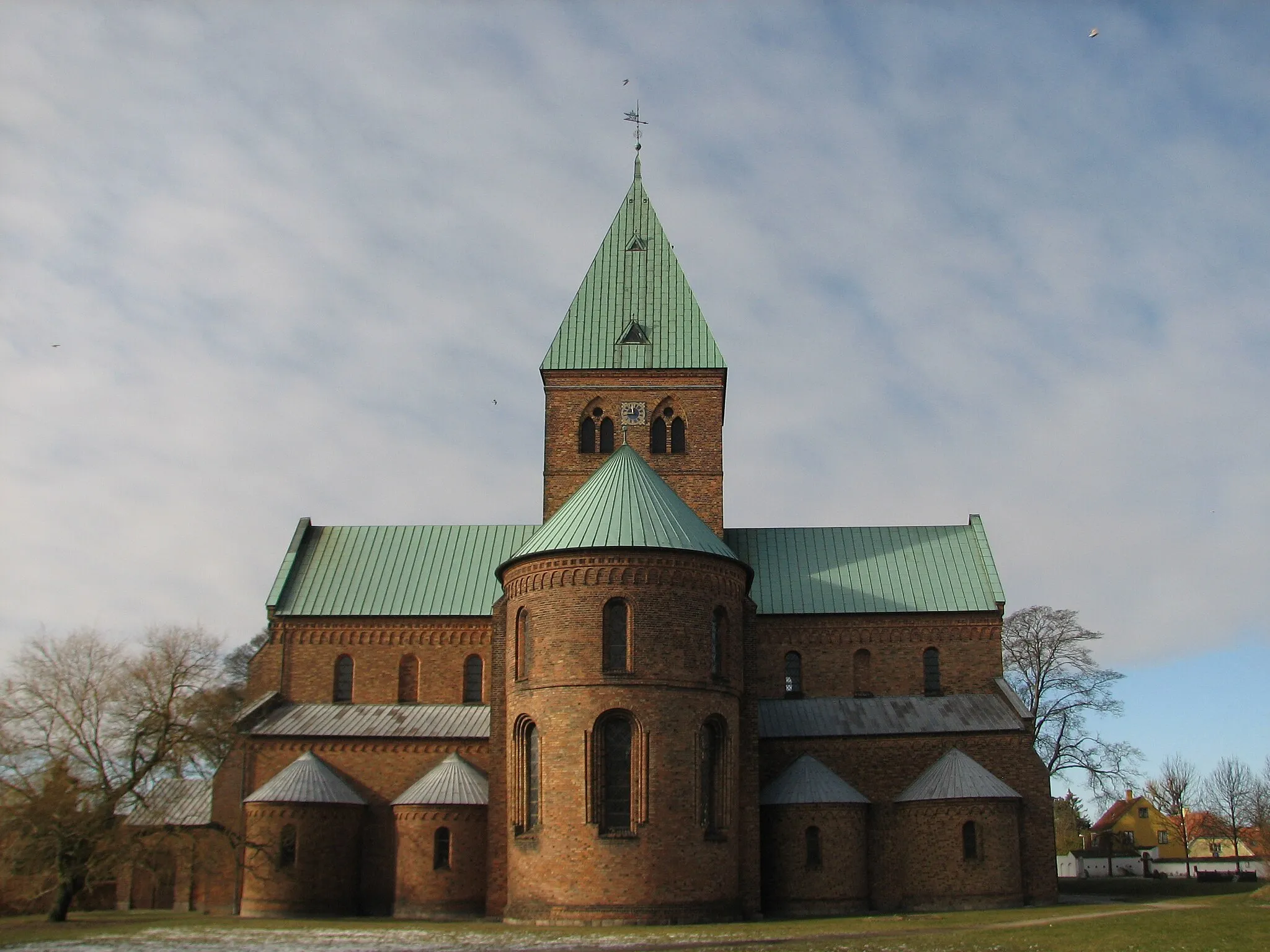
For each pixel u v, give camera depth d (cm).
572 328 8006
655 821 5525
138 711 6488
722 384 7869
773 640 7475
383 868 6681
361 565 7819
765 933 4850
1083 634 9550
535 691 5800
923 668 7412
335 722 7100
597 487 6284
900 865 6562
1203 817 16050
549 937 4784
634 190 8488
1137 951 3859
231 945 4506
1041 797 6762
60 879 6159
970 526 8006
